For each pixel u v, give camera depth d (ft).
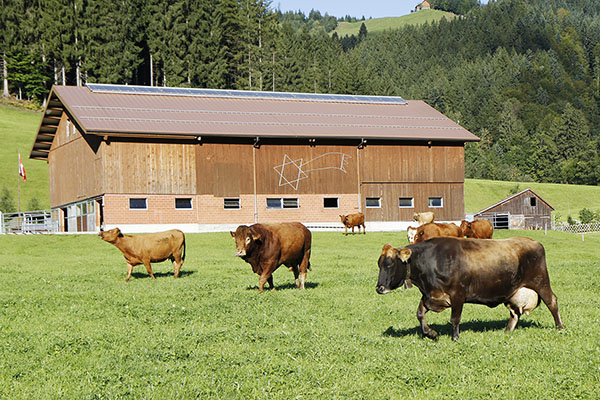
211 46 412.98
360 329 43.83
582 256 116.37
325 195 172.65
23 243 129.90
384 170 177.17
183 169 161.79
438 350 35.96
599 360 33.45
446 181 182.09
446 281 37.52
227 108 183.73
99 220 161.58
